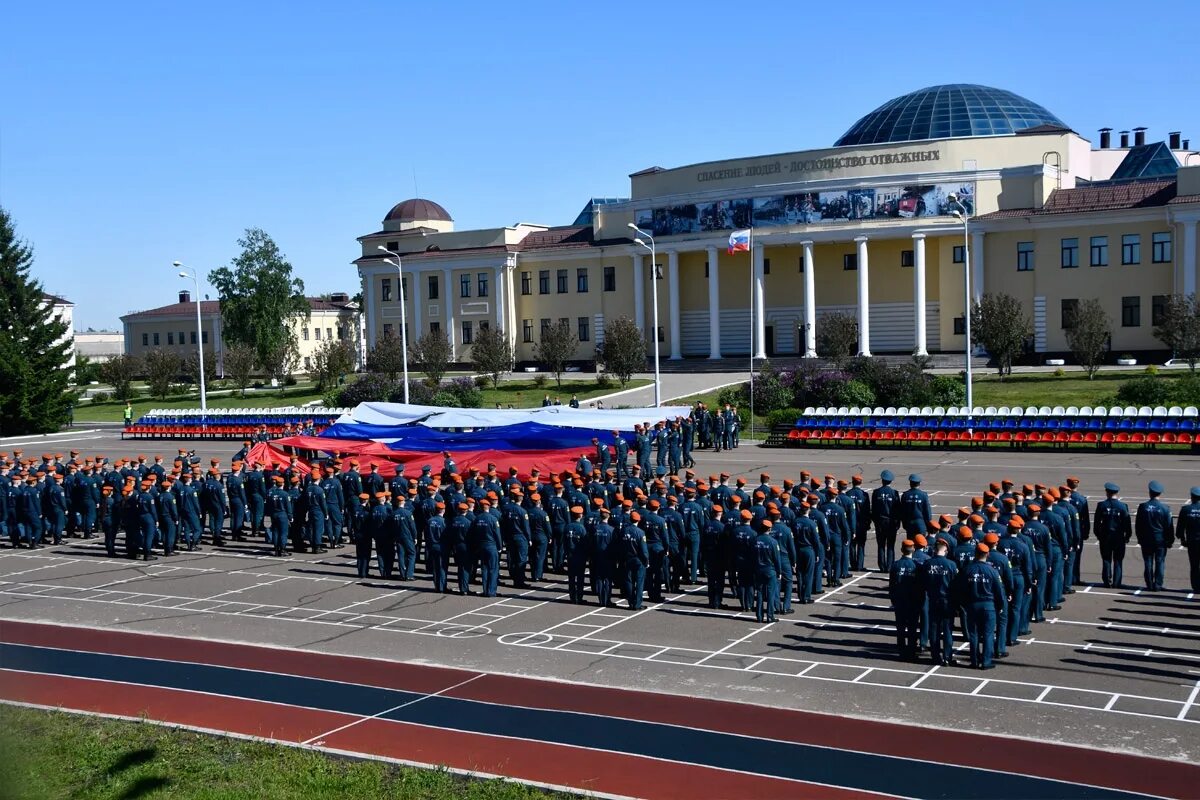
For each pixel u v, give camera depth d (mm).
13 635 23484
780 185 80938
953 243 79625
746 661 19875
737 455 50031
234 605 25719
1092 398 57500
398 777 14891
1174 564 26688
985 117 87875
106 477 36438
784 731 16266
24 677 20188
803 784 14328
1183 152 91688
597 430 41406
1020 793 13852
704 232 84812
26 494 34562
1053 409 47844
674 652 20625
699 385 74500
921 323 77750
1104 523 24172
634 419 44656
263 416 67625
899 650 19938
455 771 15023
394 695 18547
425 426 43656
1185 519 23266
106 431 77625
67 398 78500
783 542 22969
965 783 14195
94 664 20969
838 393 59344
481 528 25766
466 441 40375
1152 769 14492
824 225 79750
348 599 25969
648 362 88000
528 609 24469
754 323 85438
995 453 47250
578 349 93812
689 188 86562
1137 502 34375
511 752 15766
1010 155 77625
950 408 50656
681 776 14711
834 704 17391
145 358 104250
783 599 23172
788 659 19922
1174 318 60250
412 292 99688
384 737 16547
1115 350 74125
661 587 25203
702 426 52656
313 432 56688
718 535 23547
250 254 110750
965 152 77500
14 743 15945
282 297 111500
